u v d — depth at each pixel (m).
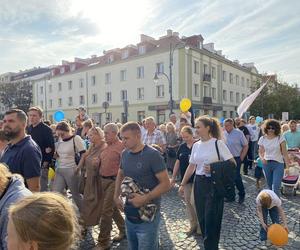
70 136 5.52
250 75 54.44
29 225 1.21
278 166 5.71
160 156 3.12
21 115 3.46
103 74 45.28
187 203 5.14
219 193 3.83
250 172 11.23
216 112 43.69
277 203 4.66
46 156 5.72
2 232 2.00
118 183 3.60
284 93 42.00
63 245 1.26
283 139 5.72
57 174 5.55
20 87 57.50
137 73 41.03
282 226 4.55
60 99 52.53
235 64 48.44
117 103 43.50
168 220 5.92
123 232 4.93
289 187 7.84
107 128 4.71
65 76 51.31
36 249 1.22
